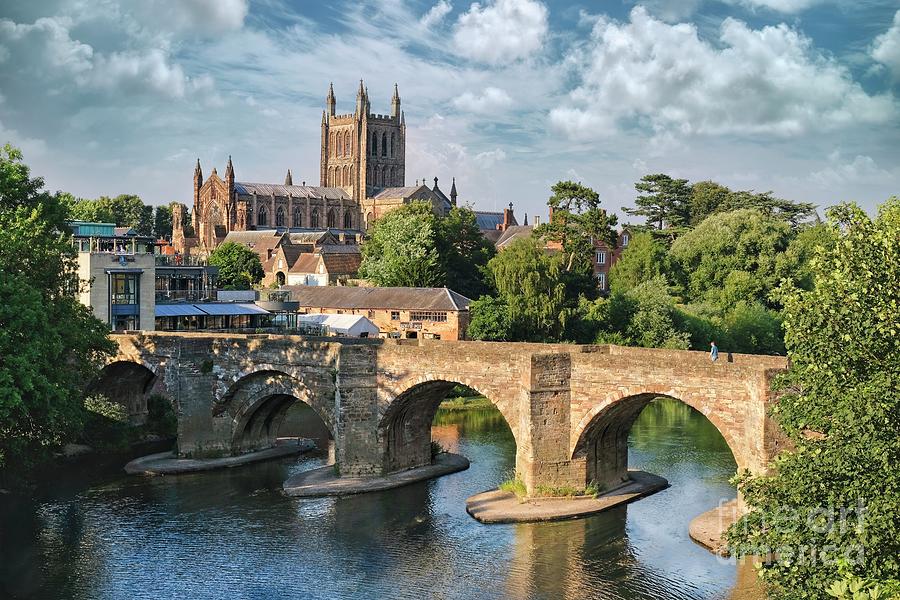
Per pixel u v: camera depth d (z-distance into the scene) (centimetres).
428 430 8719
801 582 3741
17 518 7219
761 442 6062
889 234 4125
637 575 5872
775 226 15788
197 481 8325
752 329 13500
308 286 17038
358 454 8188
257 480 8325
